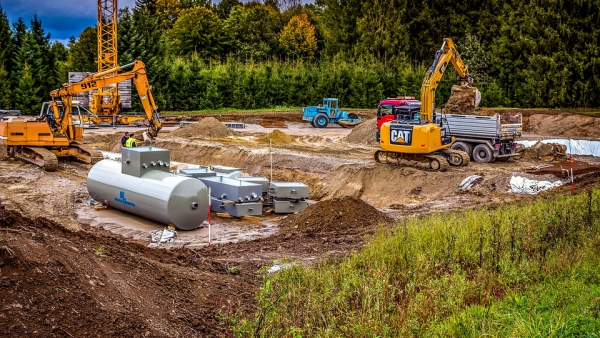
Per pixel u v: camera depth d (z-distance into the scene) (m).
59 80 59.25
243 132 45.47
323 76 64.94
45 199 21.34
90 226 17.78
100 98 48.56
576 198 16.66
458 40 73.69
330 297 9.12
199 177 20.95
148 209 17.56
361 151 34.66
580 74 56.06
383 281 9.52
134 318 7.07
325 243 14.67
